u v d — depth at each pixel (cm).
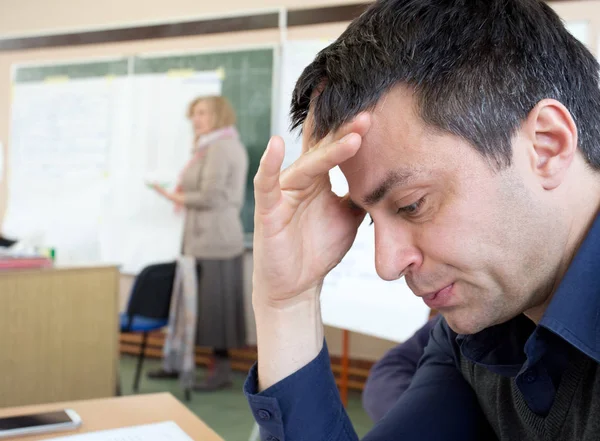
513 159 56
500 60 57
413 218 60
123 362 416
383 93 57
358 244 268
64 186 447
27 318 241
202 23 408
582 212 60
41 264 248
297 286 77
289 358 77
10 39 477
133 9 445
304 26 373
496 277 59
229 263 367
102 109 439
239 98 394
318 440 76
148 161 421
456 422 86
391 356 128
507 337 73
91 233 434
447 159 56
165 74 418
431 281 61
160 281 332
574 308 57
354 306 264
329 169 69
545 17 61
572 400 62
